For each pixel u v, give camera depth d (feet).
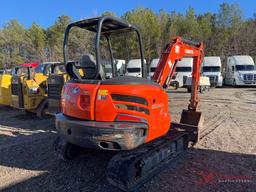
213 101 50.34
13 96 35.53
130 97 14.57
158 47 157.69
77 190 14.60
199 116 24.14
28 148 21.68
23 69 39.45
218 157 19.36
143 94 15.02
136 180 14.26
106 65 17.56
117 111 14.30
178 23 173.37
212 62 90.79
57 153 18.33
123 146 13.76
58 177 16.20
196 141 21.57
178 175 16.25
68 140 15.43
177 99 53.52
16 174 16.79
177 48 21.03
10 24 203.51
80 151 19.17
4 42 191.93
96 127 13.71
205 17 189.78
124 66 69.56
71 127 14.64
